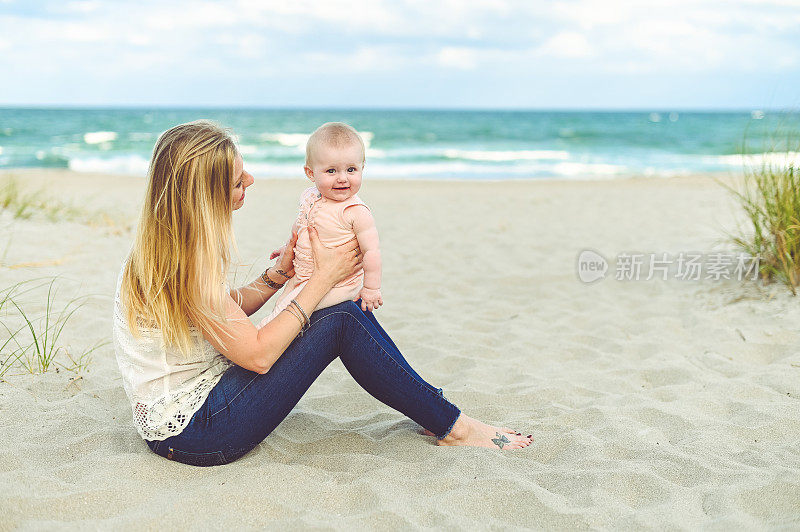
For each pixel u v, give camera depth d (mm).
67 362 3502
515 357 3994
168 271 2133
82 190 11547
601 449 2674
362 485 2283
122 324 2312
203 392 2322
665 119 61219
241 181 2244
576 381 3600
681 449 2676
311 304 2316
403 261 6660
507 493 2246
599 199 11609
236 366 2371
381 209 10305
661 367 3742
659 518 2100
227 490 2180
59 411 2867
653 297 5254
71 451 2508
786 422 2949
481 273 6180
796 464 2510
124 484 2227
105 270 5469
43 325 4012
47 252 5832
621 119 59844
